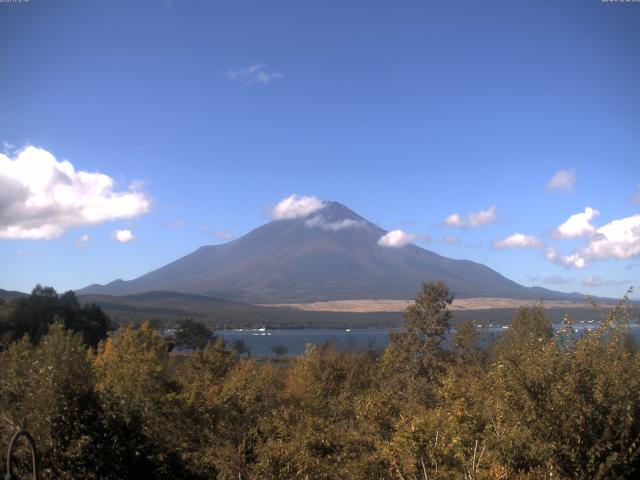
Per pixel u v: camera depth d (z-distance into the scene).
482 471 9.06
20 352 15.56
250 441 18.12
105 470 13.13
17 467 12.18
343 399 21.94
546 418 8.84
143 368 18.66
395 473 10.42
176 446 15.87
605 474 8.59
